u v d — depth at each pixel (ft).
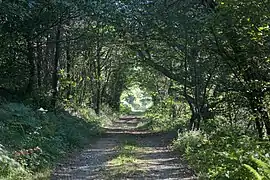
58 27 88.02
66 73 104.22
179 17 59.88
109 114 175.22
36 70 97.14
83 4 76.38
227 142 43.06
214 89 68.74
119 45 93.20
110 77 185.88
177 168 45.91
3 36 77.05
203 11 58.80
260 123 56.75
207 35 55.62
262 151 33.83
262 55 50.34
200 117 70.85
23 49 84.53
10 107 62.80
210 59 62.95
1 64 81.56
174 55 78.69
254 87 51.39
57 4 75.00
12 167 34.86
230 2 43.88
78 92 134.00
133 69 140.77
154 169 44.80
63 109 97.40
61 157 52.26
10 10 67.26
